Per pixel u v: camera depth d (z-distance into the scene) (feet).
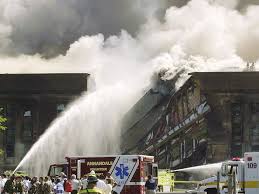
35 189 123.65
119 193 135.74
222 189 134.62
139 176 135.85
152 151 272.72
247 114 265.54
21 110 274.16
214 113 265.34
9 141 272.31
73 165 138.21
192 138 266.77
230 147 263.49
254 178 124.26
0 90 273.54
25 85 274.16
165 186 184.55
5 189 111.75
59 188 119.85
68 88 273.13
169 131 271.69
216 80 265.75
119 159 136.77
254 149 264.93
